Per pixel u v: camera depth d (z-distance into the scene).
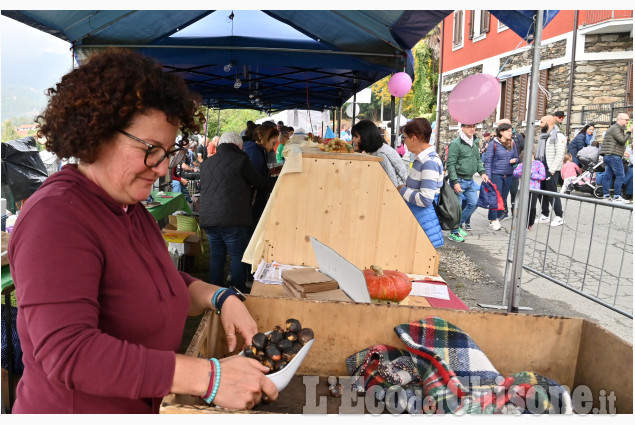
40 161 6.08
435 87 30.14
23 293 0.88
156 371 0.90
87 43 4.54
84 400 1.00
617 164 9.99
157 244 1.16
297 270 2.29
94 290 0.93
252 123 6.86
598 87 14.27
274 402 1.39
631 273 5.56
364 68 4.92
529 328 1.50
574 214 8.82
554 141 7.93
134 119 0.93
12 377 2.41
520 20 3.48
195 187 9.17
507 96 17.44
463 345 1.43
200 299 1.44
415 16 4.22
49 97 0.96
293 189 2.96
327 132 12.77
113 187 0.98
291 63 4.81
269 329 1.55
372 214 2.97
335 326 1.55
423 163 3.64
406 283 2.21
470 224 8.75
